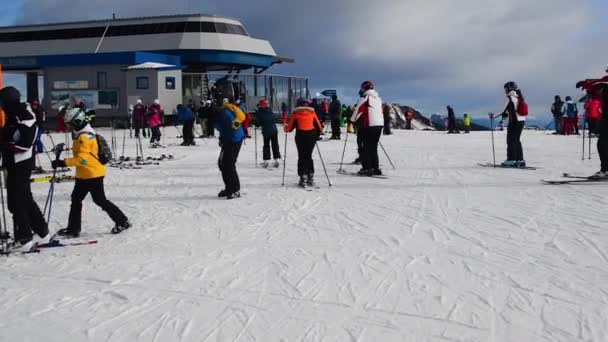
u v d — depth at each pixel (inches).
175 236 253.4
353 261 204.4
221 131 346.3
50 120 1344.7
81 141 252.7
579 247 212.8
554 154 589.0
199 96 1326.3
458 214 282.0
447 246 221.6
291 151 689.0
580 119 1096.8
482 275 184.2
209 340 139.9
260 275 190.5
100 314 159.2
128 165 553.6
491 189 355.9
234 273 193.6
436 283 177.9
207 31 1594.5
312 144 383.2
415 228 254.2
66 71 1352.1
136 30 1628.9
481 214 279.9
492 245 220.8
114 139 747.4
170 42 1581.0
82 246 240.2
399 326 145.6
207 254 219.8
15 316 159.5
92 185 257.3
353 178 424.2
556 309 153.5
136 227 275.7
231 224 275.1
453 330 142.2
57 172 510.6
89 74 1332.4
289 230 258.2
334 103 880.9
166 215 304.3
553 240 224.4
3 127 229.8
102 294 175.9
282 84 1424.7
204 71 1684.3
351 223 268.7
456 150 677.9
